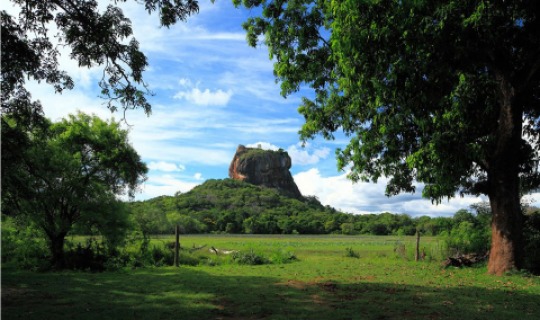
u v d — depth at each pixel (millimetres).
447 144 11703
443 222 23359
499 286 11820
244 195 167000
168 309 8312
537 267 15273
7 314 7867
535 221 16969
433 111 12422
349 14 10758
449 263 17578
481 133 14484
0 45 10406
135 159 20375
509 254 14250
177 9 10758
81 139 19078
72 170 18172
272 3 15648
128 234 20234
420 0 9781
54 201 17531
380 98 11984
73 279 13359
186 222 104125
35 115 13031
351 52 11156
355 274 14969
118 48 11859
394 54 10961
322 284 12133
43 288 11297
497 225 14562
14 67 11391
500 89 13508
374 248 40406
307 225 115750
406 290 10992
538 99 15133
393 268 17344
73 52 12039
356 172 17266
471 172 15500
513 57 13727
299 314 7824
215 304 8875
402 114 13594
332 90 16156
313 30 15422
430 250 21984
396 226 106688
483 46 11430
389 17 10477
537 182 16656
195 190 184375
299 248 40344
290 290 10914
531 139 16734
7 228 18328
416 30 10305
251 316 7703
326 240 67188
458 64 11914
